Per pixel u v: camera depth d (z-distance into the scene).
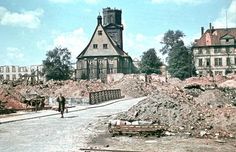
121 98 58.62
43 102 39.75
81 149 14.90
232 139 17.45
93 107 39.22
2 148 15.55
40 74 99.50
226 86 64.25
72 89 59.09
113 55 102.56
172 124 20.73
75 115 30.62
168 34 125.88
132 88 65.69
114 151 14.33
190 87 50.28
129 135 18.97
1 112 32.47
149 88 69.06
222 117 21.08
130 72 110.38
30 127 22.89
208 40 102.94
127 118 22.06
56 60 99.31
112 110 34.81
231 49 100.69
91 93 44.66
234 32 103.69
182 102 23.92
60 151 14.65
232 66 100.31
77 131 20.86
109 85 70.62
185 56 97.31
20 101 38.84
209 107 24.28
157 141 17.05
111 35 130.12
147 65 100.62
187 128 20.11
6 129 21.98
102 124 23.12
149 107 22.52
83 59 103.75
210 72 101.12
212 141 16.88
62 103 28.92
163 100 22.97
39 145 16.19
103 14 134.38
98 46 103.75
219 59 101.50
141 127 19.08
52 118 28.53
